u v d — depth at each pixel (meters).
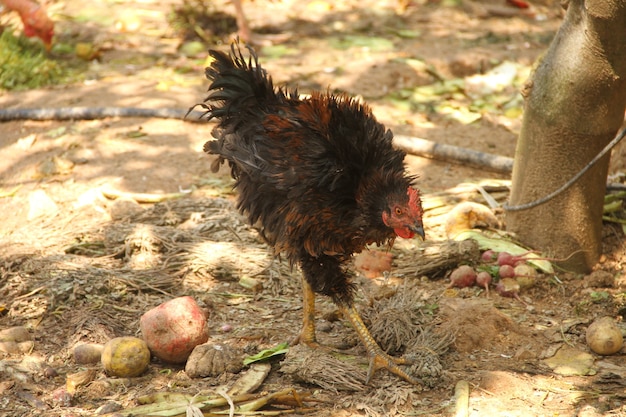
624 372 3.04
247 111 3.08
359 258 3.36
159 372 3.05
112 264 3.35
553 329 3.17
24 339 3.12
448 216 3.46
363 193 2.94
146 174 3.70
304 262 3.03
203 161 3.76
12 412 2.95
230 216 3.47
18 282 3.28
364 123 2.99
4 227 3.55
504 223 3.49
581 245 3.36
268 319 3.20
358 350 3.10
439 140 3.87
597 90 3.23
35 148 3.83
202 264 3.33
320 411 2.94
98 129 3.90
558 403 2.96
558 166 3.33
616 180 3.55
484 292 3.29
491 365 3.06
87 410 2.95
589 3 3.15
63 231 3.47
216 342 3.10
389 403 2.96
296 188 2.96
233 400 2.95
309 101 3.01
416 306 3.13
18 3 3.94
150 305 3.23
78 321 3.17
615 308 3.24
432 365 3.00
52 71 4.26
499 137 3.90
